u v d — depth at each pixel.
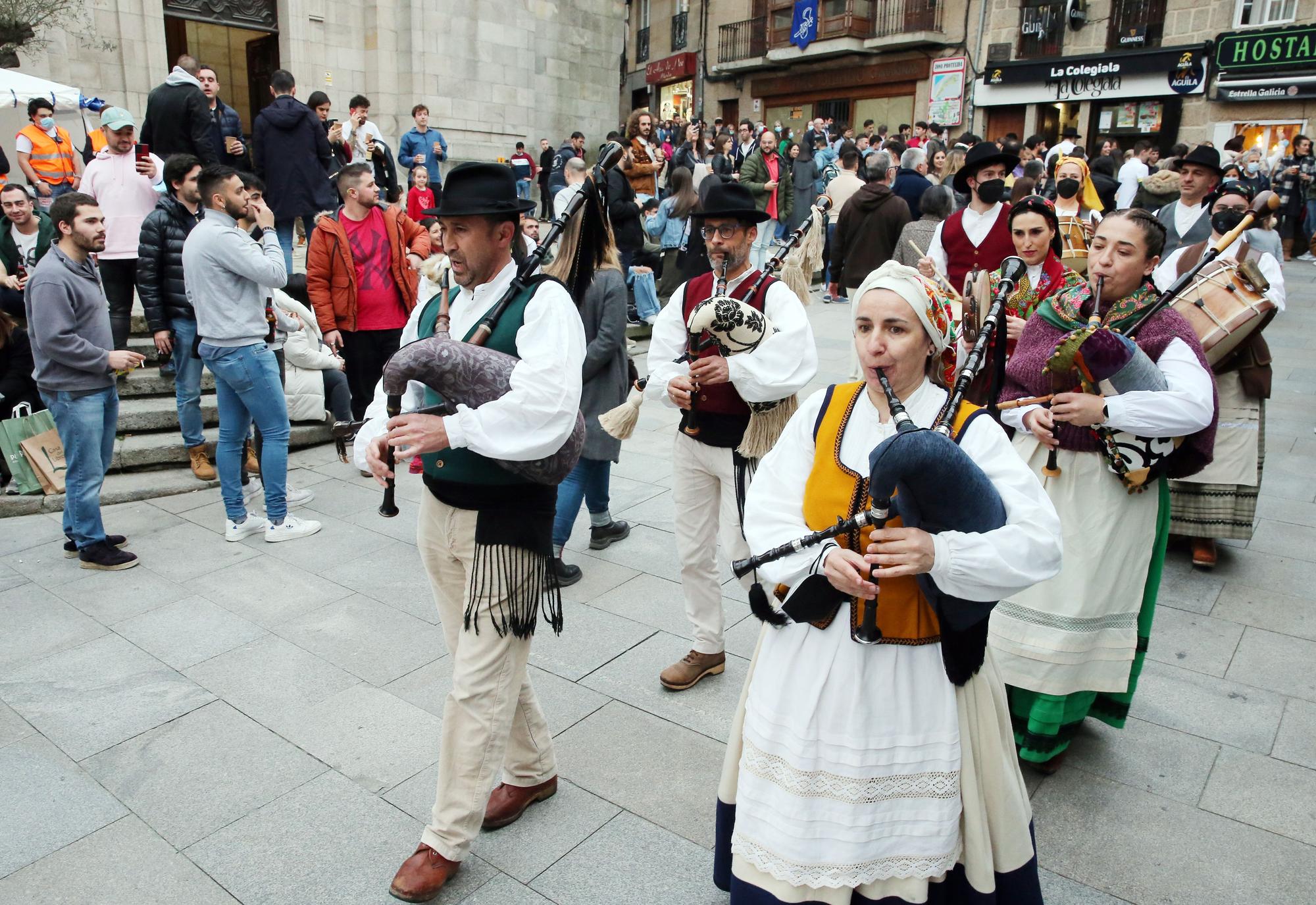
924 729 1.84
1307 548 4.62
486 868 2.46
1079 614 2.68
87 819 2.66
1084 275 3.35
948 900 1.95
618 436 3.22
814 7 24.06
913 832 1.84
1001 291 2.15
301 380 6.39
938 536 1.70
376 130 9.95
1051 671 2.70
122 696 3.31
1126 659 2.76
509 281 2.40
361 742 3.04
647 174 10.38
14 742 3.04
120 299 6.45
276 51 14.29
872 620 1.77
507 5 15.96
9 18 10.64
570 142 16.75
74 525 4.36
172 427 6.05
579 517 5.11
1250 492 4.26
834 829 1.83
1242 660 3.55
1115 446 2.59
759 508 2.00
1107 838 2.57
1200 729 3.11
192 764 2.92
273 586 4.23
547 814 2.68
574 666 3.51
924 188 9.03
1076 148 8.95
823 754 1.84
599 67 17.83
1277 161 16.30
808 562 1.87
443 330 2.49
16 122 9.77
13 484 5.29
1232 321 4.02
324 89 14.46
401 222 6.20
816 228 3.67
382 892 2.38
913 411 1.94
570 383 2.22
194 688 3.37
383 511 2.41
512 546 2.33
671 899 2.36
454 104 15.48
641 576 4.34
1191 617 3.90
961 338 2.76
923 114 23.20
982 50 21.94
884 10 23.50
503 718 2.39
